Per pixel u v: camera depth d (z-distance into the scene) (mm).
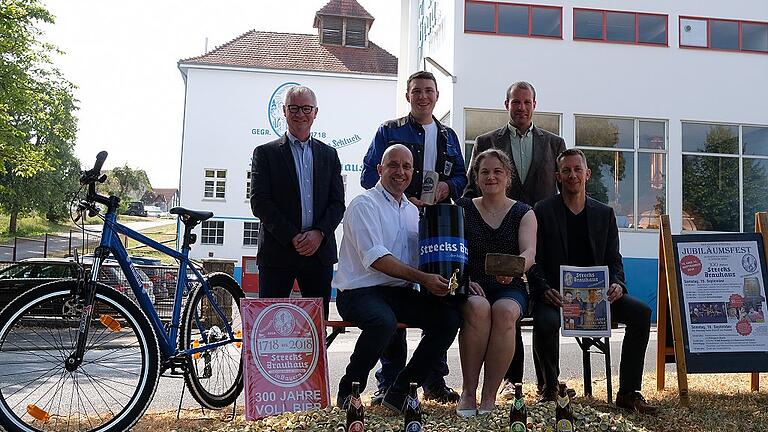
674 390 5730
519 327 5242
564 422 3518
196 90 27109
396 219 4656
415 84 5410
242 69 27234
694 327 5258
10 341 4016
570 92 16453
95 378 4227
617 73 16656
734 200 17109
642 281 16422
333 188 5152
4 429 3959
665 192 16797
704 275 5352
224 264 13023
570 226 5164
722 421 4645
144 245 4582
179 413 4980
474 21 16188
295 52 28938
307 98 5000
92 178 4258
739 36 17250
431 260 4340
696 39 17047
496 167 4875
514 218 4898
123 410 4109
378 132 5488
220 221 26734
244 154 27141
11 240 41938
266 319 4539
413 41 21000
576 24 16578
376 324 4246
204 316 4887
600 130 16625
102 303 4168
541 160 5742
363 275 4559
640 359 4852
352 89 27875
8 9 17062
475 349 4422
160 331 4469
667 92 16844
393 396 4363
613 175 16609
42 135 21469
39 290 4051
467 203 4992
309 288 5008
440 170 5430
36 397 5484
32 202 41594
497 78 16156
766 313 5273
